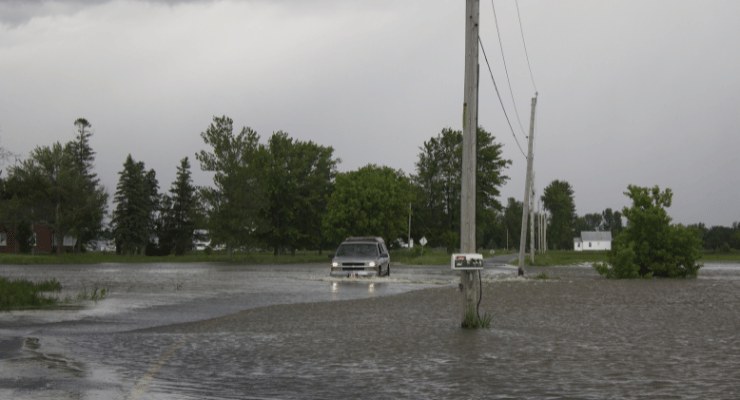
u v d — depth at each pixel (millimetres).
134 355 11094
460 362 10430
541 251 103562
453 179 119625
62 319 16750
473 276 15133
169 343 12516
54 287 27266
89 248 123500
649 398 7879
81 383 8703
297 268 57500
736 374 9383
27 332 14094
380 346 12156
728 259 92562
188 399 7879
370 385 8703
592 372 9555
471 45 15266
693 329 14719
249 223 85375
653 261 41562
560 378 9117
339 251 39094
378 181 99125
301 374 9469
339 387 8586
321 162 113562
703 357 10867
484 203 115562
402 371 9680
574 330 14531
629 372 9555
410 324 15727
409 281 35375
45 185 90375
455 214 120562
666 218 41719
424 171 122625
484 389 8430
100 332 14172
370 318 17109
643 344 12367
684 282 35062
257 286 31016
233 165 85062
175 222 123500
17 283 25344
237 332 14242
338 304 21438
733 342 12648
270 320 16688
